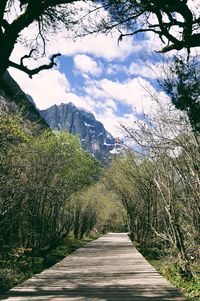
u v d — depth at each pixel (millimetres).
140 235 35156
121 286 11609
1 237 16219
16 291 10617
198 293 10250
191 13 7012
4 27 7203
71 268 16281
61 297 9711
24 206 16859
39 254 18984
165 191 15414
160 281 12680
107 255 23000
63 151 22984
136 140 15000
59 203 22719
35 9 7273
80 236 46344
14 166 14859
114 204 62562
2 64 7215
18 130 14875
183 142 10953
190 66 6492
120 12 7230
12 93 7754
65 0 7469
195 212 13023
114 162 34094
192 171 11195
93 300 9305
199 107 6332
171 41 7148
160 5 7023
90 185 46156
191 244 13867
